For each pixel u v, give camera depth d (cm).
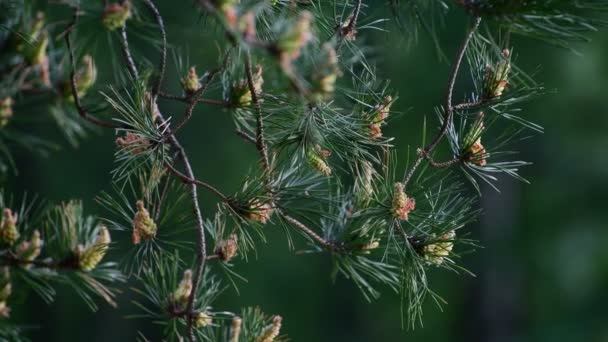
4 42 161
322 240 146
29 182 450
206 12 142
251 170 145
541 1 135
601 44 430
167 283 150
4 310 146
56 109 165
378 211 143
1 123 162
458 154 144
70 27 149
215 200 464
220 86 150
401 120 417
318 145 143
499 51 142
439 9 146
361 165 146
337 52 145
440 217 144
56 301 492
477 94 145
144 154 145
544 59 418
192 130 468
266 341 148
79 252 144
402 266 144
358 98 146
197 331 148
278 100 144
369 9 161
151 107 146
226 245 147
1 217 145
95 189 464
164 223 146
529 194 495
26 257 144
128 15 147
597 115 439
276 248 494
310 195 145
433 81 398
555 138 458
